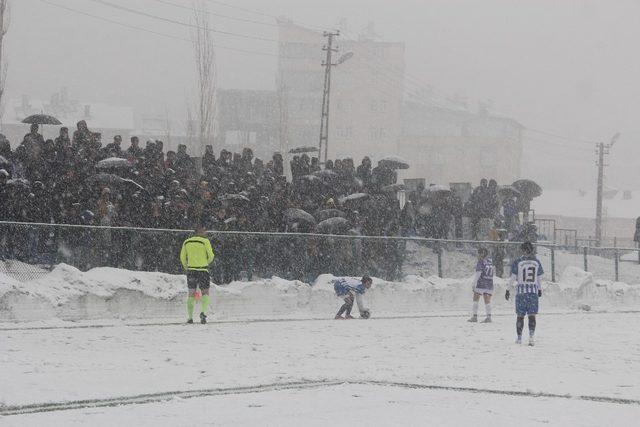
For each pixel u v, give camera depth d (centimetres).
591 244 10450
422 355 2538
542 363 2427
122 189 3634
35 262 3206
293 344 2711
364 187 4694
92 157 3700
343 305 3784
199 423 1426
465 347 2803
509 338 3155
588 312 4866
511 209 5794
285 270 3931
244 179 4206
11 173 3556
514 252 5056
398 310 4284
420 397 1762
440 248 4631
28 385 1775
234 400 1673
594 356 2620
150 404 1608
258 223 4000
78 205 3547
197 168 4434
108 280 3325
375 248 4275
